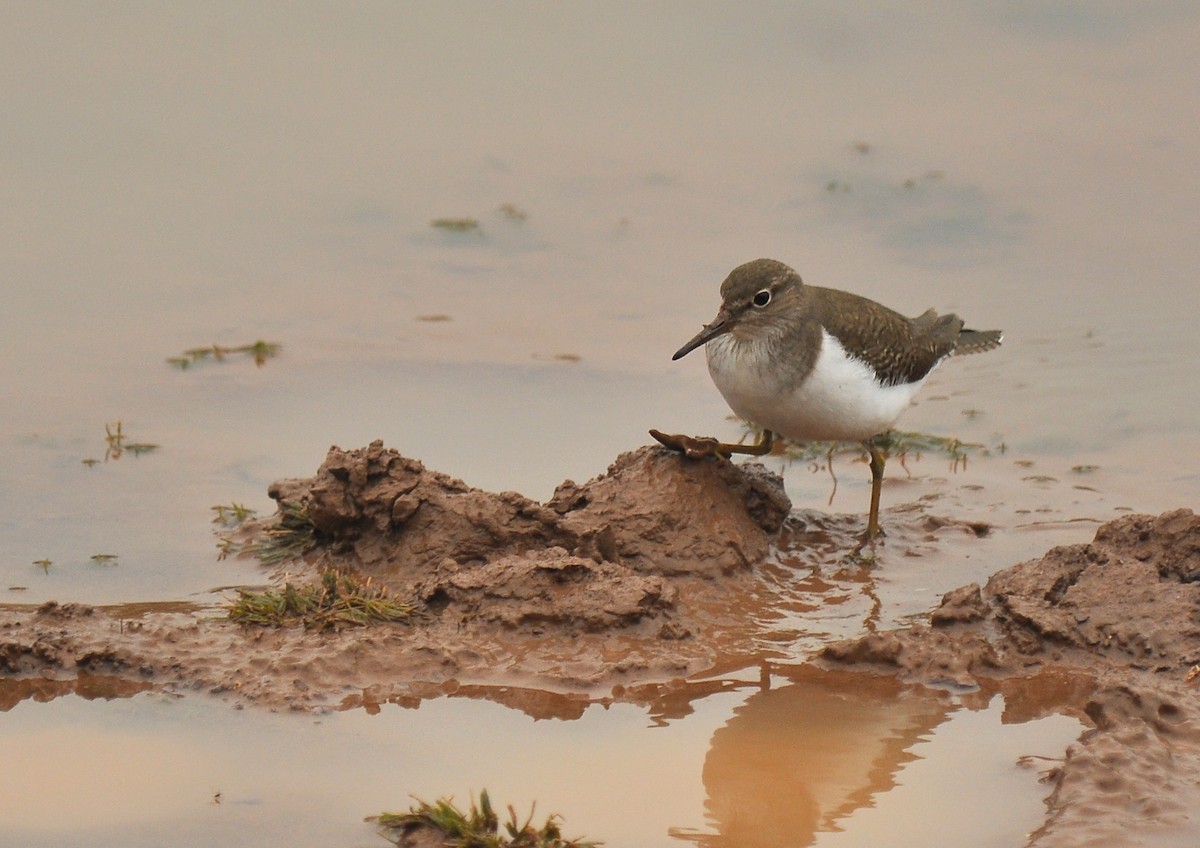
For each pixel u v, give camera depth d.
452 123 21.84
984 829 8.20
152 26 23.75
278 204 19.91
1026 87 22.56
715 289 18.16
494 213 19.91
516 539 11.54
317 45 23.47
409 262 18.80
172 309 17.34
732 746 9.16
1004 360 16.55
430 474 11.90
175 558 12.09
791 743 9.21
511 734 9.29
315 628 10.51
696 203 20.14
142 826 8.20
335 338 16.84
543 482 13.49
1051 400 15.64
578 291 18.14
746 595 11.53
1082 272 18.45
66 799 8.45
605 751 9.10
